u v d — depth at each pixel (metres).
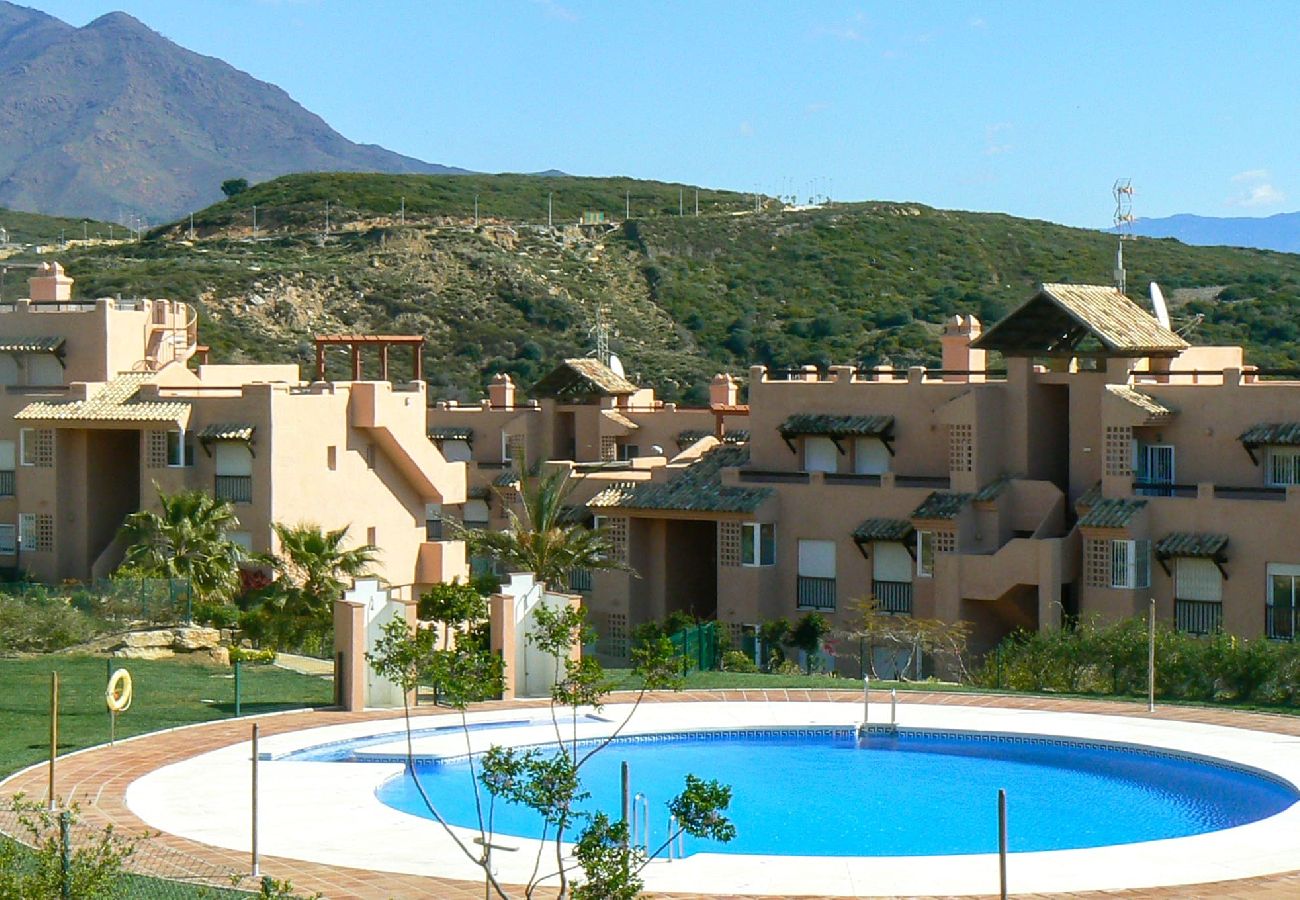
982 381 66.50
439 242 154.12
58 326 69.44
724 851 32.12
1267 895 27.83
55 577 67.50
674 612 65.00
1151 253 167.00
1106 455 58.16
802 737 42.28
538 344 137.50
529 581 46.38
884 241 165.25
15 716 42.16
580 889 20.70
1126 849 30.94
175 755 38.41
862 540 61.41
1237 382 56.91
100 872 21.55
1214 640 48.03
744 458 67.69
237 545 59.31
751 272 158.62
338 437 66.00
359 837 31.52
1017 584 58.16
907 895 27.78
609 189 197.75
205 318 132.88
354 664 43.69
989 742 41.62
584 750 40.66
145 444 64.62
